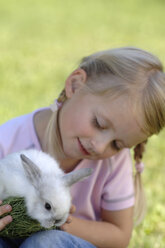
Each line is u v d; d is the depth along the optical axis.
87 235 3.25
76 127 3.17
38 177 2.74
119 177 3.57
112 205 3.53
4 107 6.78
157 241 3.84
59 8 21.16
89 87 3.22
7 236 2.74
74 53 12.34
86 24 17.73
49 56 11.62
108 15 20.41
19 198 2.67
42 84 8.61
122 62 3.23
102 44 13.99
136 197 3.83
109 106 3.09
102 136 3.10
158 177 5.23
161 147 6.25
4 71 9.36
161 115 3.13
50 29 15.89
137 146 3.60
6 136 3.52
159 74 3.23
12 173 2.80
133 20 19.45
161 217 4.30
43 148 3.52
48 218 2.63
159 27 18.09
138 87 3.12
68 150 3.30
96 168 3.53
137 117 3.08
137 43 14.38
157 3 24.58
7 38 13.43
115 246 3.40
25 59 10.91
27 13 18.78
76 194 3.53
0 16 17.42
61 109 3.38
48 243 2.64
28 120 3.61
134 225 3.95
